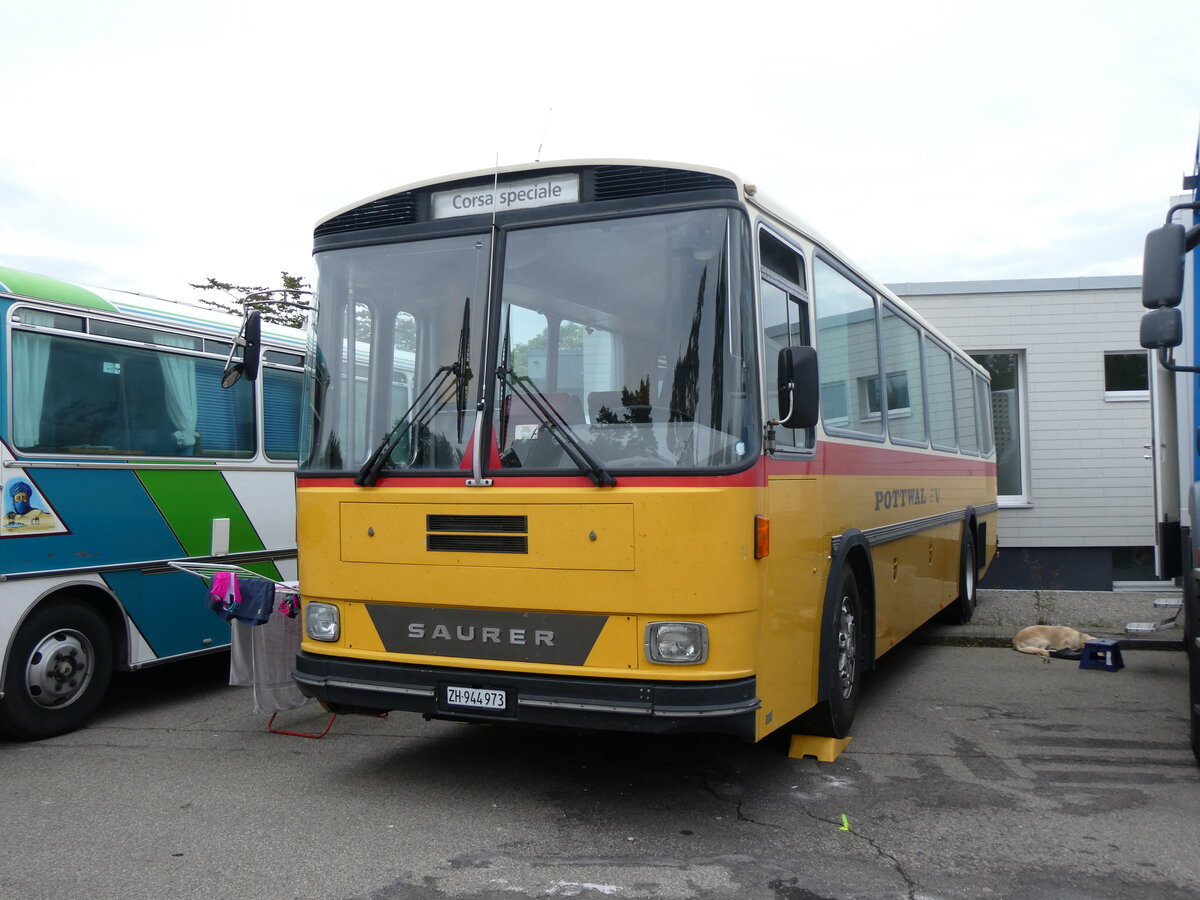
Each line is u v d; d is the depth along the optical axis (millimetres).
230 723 7406
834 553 6176
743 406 4914
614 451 4922
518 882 4363
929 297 15109
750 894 4238
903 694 8266
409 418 5379
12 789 5785
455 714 5105
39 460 6973
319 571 5539
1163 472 8508
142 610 7746
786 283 5762
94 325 7492
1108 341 14820
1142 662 9695
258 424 9039
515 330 5246
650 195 5152
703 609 4719
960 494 11031
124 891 4301
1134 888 4336
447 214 5539
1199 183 7594
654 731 4730
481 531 5090
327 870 4512
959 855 4699
